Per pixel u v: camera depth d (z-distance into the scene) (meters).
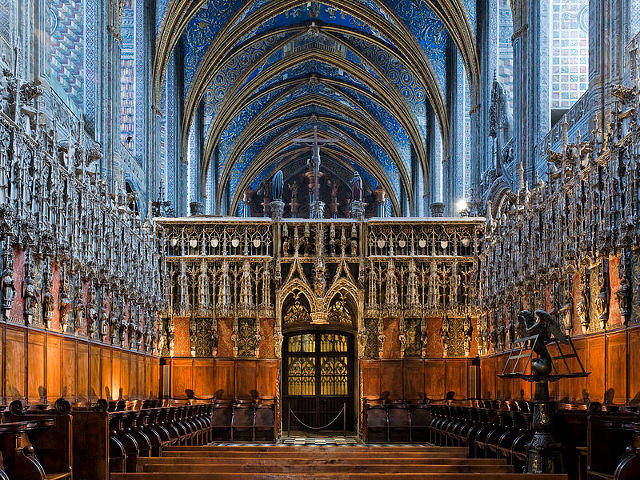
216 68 43.72
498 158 30.89
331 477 12.29
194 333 29.25
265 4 42.56
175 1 34.19
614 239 16.19
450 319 29.66
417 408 29.02
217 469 14.32
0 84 15.86
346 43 47.72
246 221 29.61
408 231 30.05
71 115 23.52
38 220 16.58
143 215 31.75
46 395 17.30
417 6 40.88
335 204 41.94
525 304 23.66
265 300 29.33
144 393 26.91
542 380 14.28
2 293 15.00
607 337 17.34
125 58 32.06
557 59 28.47
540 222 21.98
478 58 35.19
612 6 20.75
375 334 29.61
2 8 18.56
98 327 21.64
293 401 33.03
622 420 11.80
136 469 14.93
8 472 9.76
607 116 18.73
